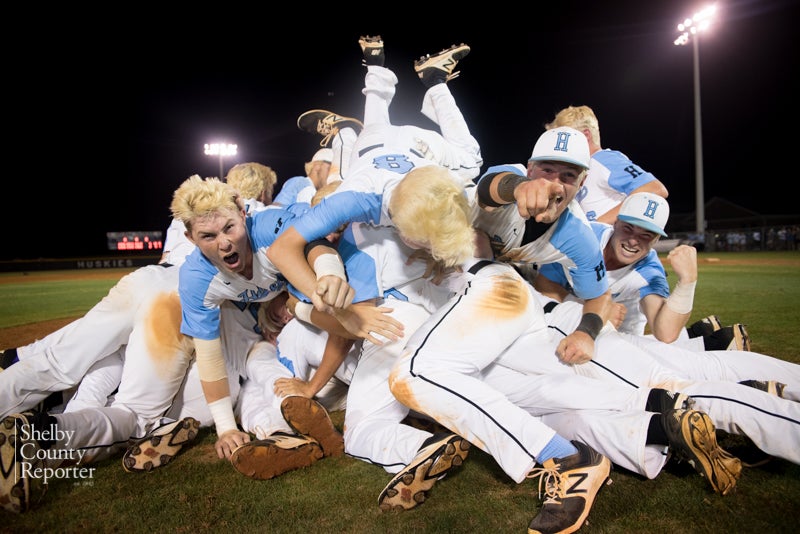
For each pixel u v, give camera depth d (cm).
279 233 241
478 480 227
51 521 203
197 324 250
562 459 195
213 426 300
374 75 444
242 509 207
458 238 209
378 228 252
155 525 198
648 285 304
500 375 245
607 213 368
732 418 216
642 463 208
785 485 212
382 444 229
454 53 462
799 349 410
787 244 2450
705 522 189
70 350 264
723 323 536
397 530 190
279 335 302
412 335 233
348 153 444
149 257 3088
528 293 241
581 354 236
